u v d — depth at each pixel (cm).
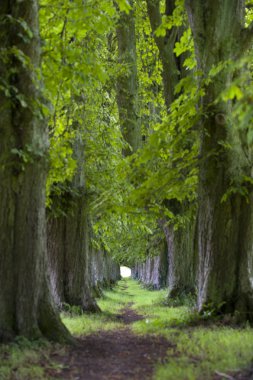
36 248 760
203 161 1073
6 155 734
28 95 750
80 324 1060
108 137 1591
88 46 1243
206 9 1066
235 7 1071
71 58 890
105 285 2956
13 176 740
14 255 743
